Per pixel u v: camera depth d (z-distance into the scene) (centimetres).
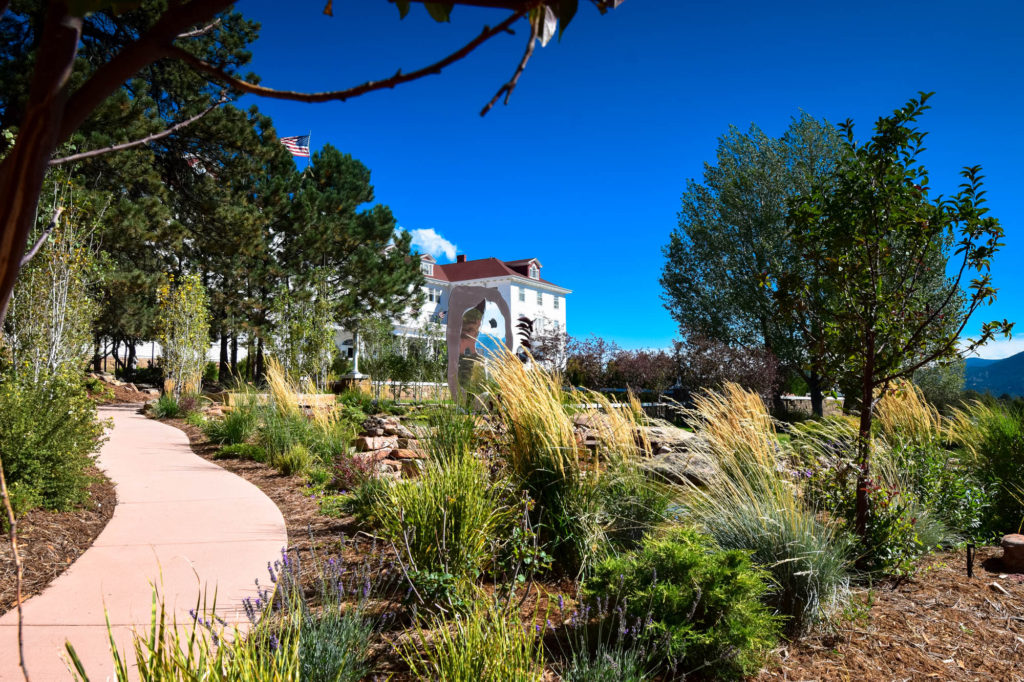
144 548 457
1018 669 290
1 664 278
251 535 496
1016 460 562
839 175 451
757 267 2131
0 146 614
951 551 479
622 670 263
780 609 337
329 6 72
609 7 63
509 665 241
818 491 463
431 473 425
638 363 2052
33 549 425
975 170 408
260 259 2584
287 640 231
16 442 485
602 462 477
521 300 5309
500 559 399
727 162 2238
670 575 307
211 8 61
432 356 2223
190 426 1305
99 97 59
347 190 2881
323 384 2097
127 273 1670
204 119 1809
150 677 190
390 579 354
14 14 1290
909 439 605
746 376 1795
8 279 53
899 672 290
